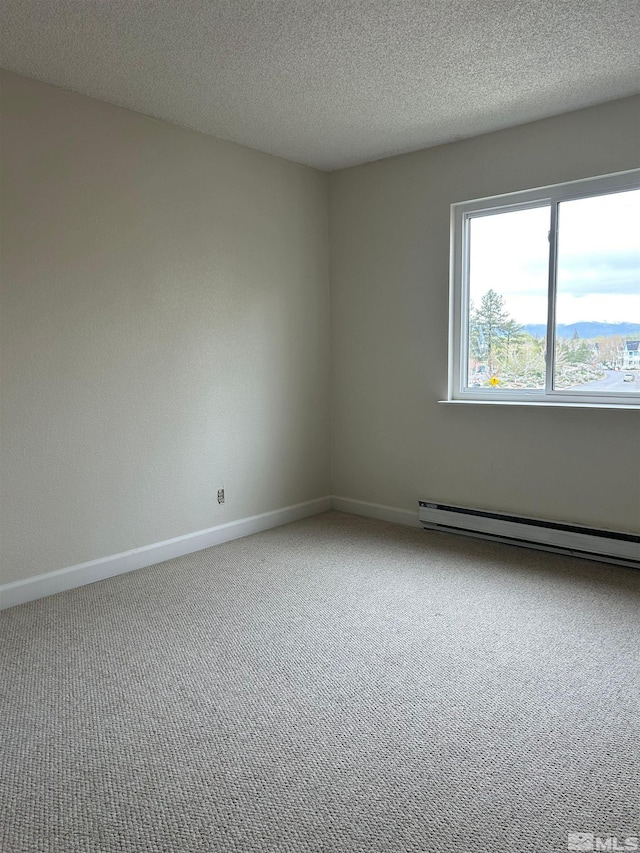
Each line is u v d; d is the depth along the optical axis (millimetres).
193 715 2031
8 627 2666
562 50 2598
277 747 1862
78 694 2154
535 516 3619
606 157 3186
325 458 4559
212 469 3783
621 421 3271
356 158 4062
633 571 3250
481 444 3807
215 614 2801
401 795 1652
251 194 3871
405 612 2801
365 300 4277
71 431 3070
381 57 2648
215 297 3713
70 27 2379
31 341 2887
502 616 2744
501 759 1793
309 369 4387
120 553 3326
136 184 3260
